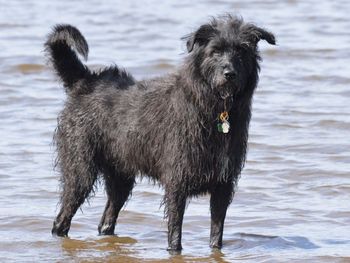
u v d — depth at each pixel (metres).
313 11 35.22
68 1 38.59
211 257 12.72
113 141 13.65
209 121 12.47
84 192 14.04
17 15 34.94
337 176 17.06
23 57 27.50
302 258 12.55
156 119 12.96
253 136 19.97
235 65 12.20
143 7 36.66
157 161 13.03
